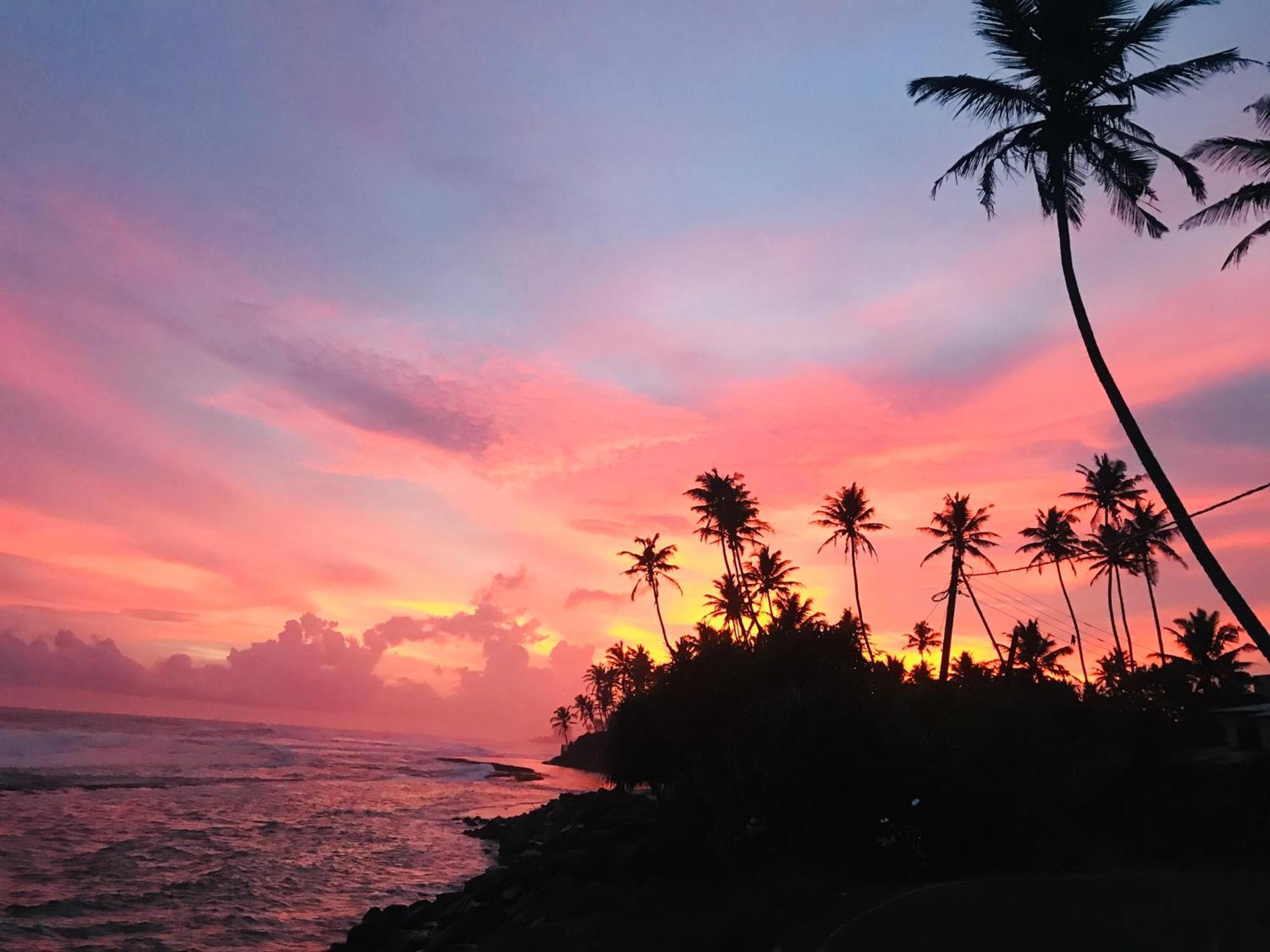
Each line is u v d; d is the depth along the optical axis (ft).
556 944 47.93
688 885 66.90
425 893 108.27
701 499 196.03
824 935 46.16
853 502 192.65
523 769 454.81
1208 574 60.64
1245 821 111.75
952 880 75.66
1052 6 69.77
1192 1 66.74
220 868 111.96
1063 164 71.26
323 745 554.87
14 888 92.02
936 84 71.31
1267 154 69.05
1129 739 137.28
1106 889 68.74
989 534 176.14
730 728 76.79
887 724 81.76
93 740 330.54
